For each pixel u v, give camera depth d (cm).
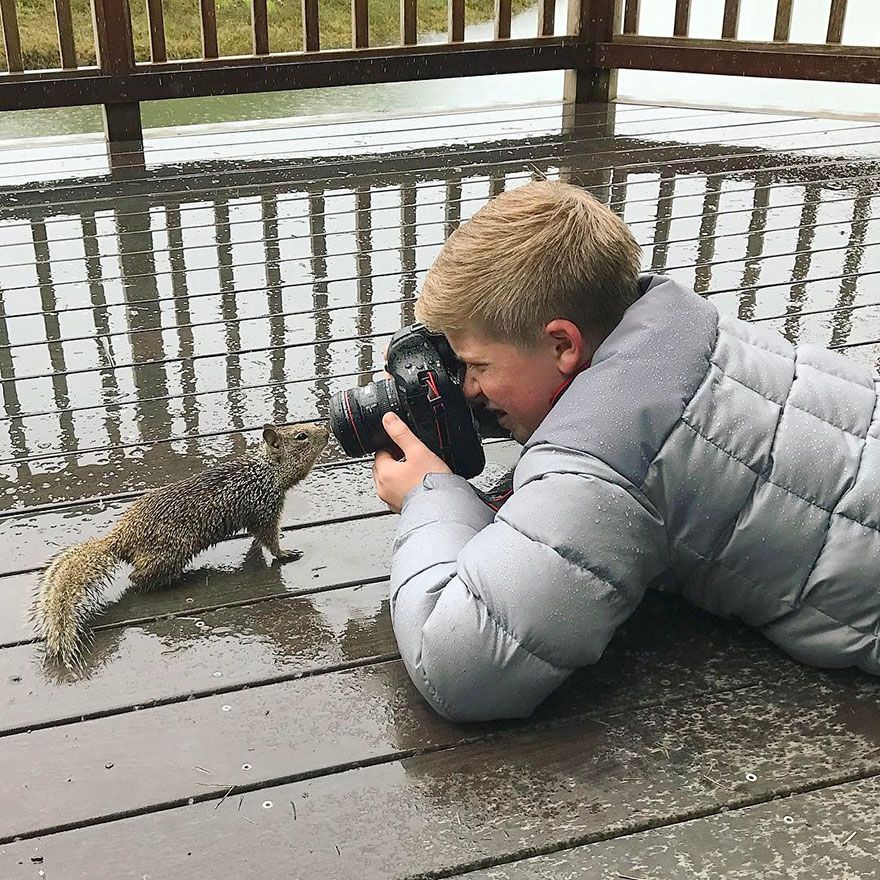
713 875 144
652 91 724
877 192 447
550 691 168
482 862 146
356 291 350
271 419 271
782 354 189
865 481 172
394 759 164
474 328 179
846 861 146
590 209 180
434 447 190
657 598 202
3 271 368
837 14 534
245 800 157
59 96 508
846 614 175
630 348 174
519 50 575
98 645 190
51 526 226
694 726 170
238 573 211
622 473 166
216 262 375
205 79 529
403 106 665
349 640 191
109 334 319
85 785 159
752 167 484
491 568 162
